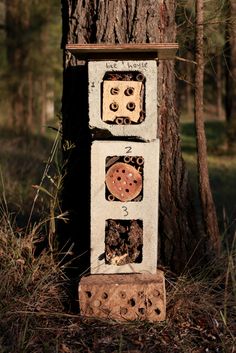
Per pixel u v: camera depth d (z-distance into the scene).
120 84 3.78
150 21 4.14
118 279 3.87
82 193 4.30
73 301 4.01
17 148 11.45
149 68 3.75
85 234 4.30
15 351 3.47
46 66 15.37
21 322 3.77
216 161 12.55
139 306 3.84
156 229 3.89
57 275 4.18
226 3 4.93
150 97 3.77
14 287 4.05
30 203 6.59
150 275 3.92
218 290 4.35
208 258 4.59
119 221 3.99
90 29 4.20
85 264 4.26
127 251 3.93
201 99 4.91
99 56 3.75
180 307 4.02
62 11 4.34
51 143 12.78
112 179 3.84
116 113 3.79
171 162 4.43
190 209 4.55
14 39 15.20
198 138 4.91
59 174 4.19
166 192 4.41
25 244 4.32
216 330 3.88
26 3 14.73
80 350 3.57
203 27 4.89
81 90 4.27
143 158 3.83
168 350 3.61
